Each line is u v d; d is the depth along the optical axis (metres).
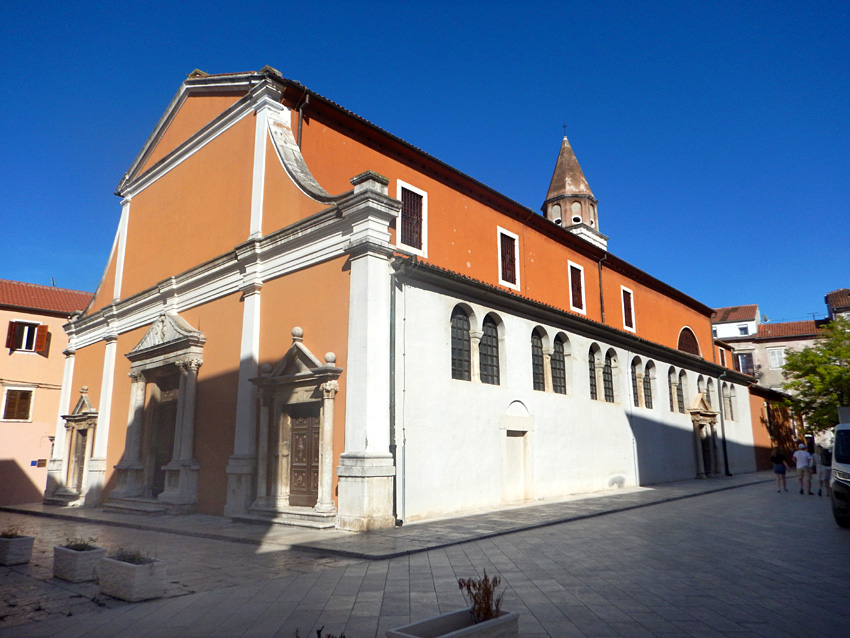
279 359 13.02
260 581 6.99
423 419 12.23
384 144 16.00
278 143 14.11
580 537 9.72
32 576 7.69
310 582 6.82
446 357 13.15
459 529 10.30
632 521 11.68
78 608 6.08
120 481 16.77
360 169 15.36
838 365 31.12
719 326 50.25
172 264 17.48
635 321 25.50
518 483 14.96
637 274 26.05
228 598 6.24
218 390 14.46
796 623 5.06
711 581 6.60
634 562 7.66
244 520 12.13
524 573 7.05
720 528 10.66
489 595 4.09
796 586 6.36
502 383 14.84
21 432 24.09
